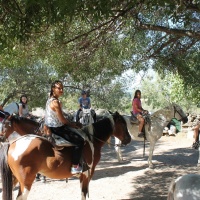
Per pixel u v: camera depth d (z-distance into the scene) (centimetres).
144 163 1063
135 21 791
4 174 498
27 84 1859
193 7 508
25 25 495
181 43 1037
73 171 541
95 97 1886
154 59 1080
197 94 1305
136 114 1005
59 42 851
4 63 959
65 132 543
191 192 392
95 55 1011
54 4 430
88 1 441
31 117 980
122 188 782
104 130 641
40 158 506
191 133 1645
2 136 773
